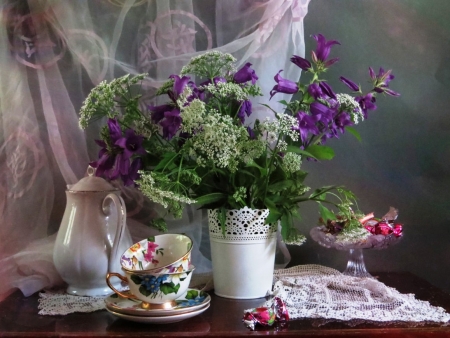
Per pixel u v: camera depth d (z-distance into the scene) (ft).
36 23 3.73
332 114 2.96
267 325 2.66
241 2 3.80
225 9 3.82
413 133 4.09
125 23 3.80
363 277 3.47
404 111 4.09
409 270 4.10
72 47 3.76
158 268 2.63
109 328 2.66
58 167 3.81
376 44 4.07
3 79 3.71
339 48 4.05
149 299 2.67
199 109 2.63
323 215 3.11
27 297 3.34
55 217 3.82
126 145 2.82
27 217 3.76
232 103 3.05
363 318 2.76
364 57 4.07
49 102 3.76
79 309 2.97
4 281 3.56
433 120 4.05
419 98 4.09
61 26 3.74
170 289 2.66
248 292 3.12
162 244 2.98
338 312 2.84
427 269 4.07
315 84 2.87
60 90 3.77
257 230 3.07
